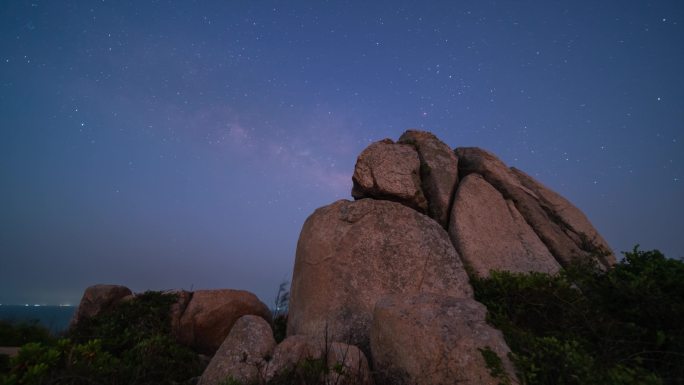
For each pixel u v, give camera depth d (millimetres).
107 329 8805
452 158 10586
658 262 6633
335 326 7578
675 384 4602
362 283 7961
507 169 10914
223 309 10086
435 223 8812
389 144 10430
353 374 5211
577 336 5727
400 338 5293
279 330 10250
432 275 7984
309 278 8531
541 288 6613
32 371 4910
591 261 8391
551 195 10539
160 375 6594
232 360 5680
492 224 9062
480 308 5480
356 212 8922
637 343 5406
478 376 4566
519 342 4961
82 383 5293
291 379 5121
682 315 5438
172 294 10109
